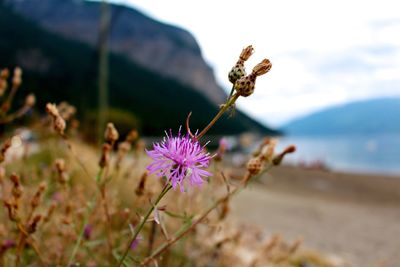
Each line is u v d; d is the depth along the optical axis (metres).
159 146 1.18
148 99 80.75
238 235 2.97
